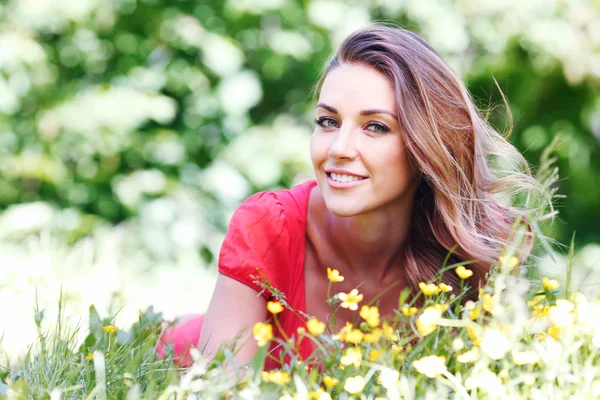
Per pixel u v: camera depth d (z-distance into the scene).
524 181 2.26
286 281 2.18
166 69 7.01
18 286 2.80
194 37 6.95
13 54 6.57
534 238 2.16
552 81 7.06
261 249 2.12
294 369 1.56
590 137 7.32
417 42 2.05
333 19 7.00
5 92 6.69
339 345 1.52
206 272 6.47
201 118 7.11
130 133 6.86
